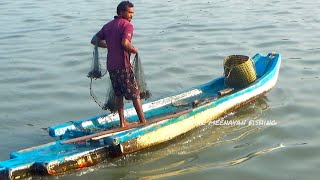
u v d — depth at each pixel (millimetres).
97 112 9047
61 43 14195
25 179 6430
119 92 7293
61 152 6883
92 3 20984
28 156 6727
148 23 16516
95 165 6863
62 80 10883
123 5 7176
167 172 6707
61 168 6547
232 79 9062
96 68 7559
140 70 7324
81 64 12070
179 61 11969
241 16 17047
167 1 20969
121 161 7043
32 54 13055
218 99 8305
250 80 9039
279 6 18656
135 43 13852
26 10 19719
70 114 8977
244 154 7117
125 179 6562
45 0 22172
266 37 13914
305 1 19562
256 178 6414
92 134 7008
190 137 7801
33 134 8133
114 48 7145
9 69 11719
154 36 14617
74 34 15289
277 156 6977
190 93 8945
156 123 7406
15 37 15055
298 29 14727
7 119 8719
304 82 9992
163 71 11219
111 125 7734
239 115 8562
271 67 9594
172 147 7488
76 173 6672
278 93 9453
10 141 7863
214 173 6590
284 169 6609
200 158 7082
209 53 12562
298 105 8805
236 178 6438
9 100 9664
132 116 8156
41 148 6934
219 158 7051
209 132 7957
